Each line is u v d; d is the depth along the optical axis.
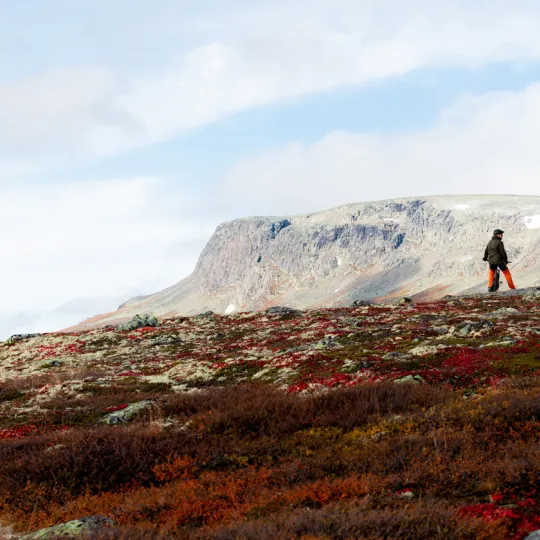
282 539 8.38
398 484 11.34
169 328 55.12
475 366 23.22
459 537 8.19
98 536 9.69
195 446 16.28
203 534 9.35
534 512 9.05
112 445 15.91
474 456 12.27
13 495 13.77
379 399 19.20
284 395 22.03
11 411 28.56
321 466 13.34
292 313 55.88
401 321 41.16
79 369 41.09
